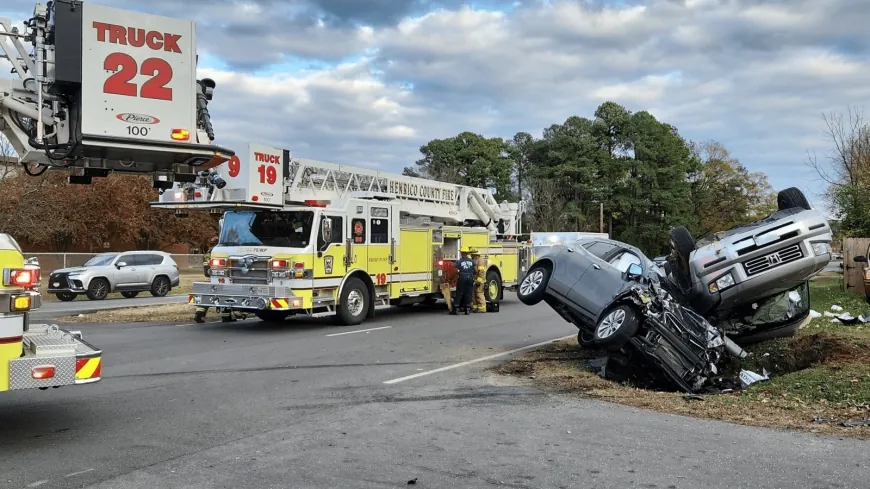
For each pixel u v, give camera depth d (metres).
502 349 11.23
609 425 6.34
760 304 10.30
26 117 6.70
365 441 5.79
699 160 70.56
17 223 27.36
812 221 8.80
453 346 11.55
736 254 8.82
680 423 6.41
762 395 7.48
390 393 7.80
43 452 5.43
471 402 7.35
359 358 10.27
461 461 5.22
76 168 7.09
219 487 4.61
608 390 8.02
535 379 8.68
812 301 16.81
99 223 34.81
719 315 9.79
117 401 7.28
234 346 11.41
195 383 8.30
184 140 6.88
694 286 9.17
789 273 8.73
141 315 16.64
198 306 14.08
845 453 5.36
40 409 6.90
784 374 9.19
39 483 4.68
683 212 64.88
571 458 5.29
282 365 9.61
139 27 6.66
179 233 41.22
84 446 5.60
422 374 8.98
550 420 6.55
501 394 7.78
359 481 4.75
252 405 7.13
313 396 7.60
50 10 6.40
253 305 13.12
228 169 12.40
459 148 67.44
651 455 5.36
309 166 14.17
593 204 63.81
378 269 15.21
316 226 13.41
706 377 8.76
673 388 8.68
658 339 8.42
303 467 5.06
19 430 6.10
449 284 17.28
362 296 14.72
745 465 5.09
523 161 74.56
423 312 17.66
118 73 6.55
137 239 39.47
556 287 10.45
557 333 13.38
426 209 17.91
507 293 25.16
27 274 5.49
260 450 5.50
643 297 8.51
